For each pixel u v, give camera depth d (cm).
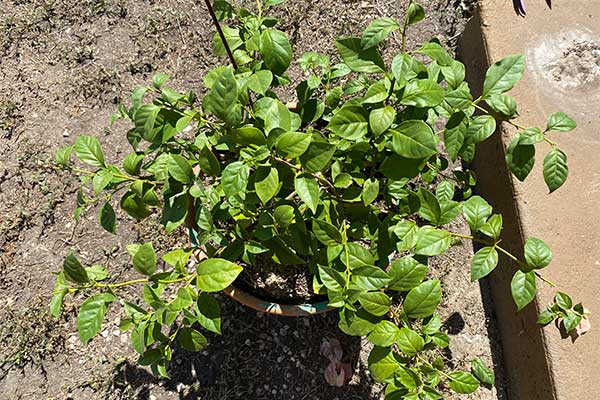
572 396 184
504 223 213
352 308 129
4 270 230
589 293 192
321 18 257
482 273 142
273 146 127
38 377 219
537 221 200
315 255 152
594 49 219
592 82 216
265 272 198
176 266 132
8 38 255
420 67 144
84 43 255
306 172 127
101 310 129
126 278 230
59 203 237
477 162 237
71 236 234
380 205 189
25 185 239
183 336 136
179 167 133
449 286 229
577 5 225
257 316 224
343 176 143
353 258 132
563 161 143
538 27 223
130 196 144
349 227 159
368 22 257
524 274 142
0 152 243
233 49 165
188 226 179
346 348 221
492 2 225
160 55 254
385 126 125
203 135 151
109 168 144
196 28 257
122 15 257
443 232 139
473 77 237
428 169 172
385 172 138
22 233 234
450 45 256
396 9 259
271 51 141
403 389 134
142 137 135
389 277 127
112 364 220
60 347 222
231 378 218
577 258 196
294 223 146
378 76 246
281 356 221
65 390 218
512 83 142
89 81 250
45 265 231
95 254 232
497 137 215
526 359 203
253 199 140
